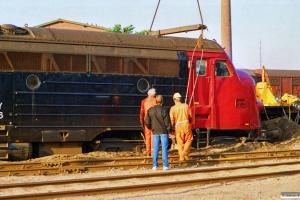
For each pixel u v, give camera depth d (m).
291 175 12.98
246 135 19.30
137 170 13.80
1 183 11.60
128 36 17.17
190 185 11.44
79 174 13.05
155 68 16.92
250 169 14.20
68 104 15.58
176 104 15.03
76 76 15.70
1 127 14.81
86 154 15.67
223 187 11.38
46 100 15.32
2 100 14.88
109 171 13.55
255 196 10.40
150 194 10.51
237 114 18.33
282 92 35.31
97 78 15.98
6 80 14.93
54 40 15.67
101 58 16.14
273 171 13.71
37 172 12.88
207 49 17.92
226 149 18.03
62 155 15.27
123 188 10.59
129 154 16.09
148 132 15.50
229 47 28.23
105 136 16.70
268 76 34.78
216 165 15.08
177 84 17.25
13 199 9.45
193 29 17.47
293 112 29.05
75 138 15.64
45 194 9.78
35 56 15.29
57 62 15.54
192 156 15.71
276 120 24.20
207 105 17.86
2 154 14.95
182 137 14.93
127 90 16.39
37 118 15.21
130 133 16.94
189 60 17.48
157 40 17.53
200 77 17.77
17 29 15.51
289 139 22.45
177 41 17.83
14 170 12.70
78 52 15.79
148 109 14.02
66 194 10.03
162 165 14.66
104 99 16.06
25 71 15.12
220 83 18.06
